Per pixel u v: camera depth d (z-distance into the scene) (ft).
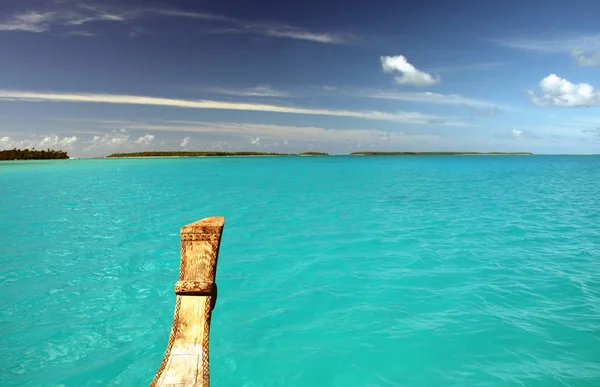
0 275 34.47
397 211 67.36
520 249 41.14
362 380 19.02
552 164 315.17
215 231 7.68
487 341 22.16
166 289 31.24
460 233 49.11
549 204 75.56
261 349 21.90
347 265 36.19
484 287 30.22
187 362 6.94
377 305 27.27
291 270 34.99
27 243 45.85
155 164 318.65
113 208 72.64
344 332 23.58
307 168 243.40
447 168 240.32
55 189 109.91
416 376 19.19
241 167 260.01
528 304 27.02
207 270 7.54
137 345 22.76
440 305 27.07
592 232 49.44
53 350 22.22
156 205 76.54
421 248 41.88
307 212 66.69
